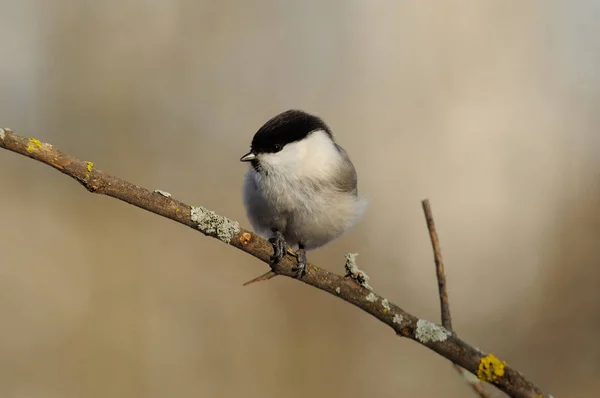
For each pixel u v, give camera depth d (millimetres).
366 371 10867
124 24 13336
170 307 10930
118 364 10062
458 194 14062
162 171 12945
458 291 12836
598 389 11023
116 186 4246
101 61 13172
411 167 14250
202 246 11602
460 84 15023
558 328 11922
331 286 4680
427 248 13211
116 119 13016
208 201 12758
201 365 10422
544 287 12461
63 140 12945
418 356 11055
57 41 13227
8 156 12758
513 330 12125
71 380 9750
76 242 11445
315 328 11102
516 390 4188
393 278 12727
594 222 12852
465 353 4312
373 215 13453
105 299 10719
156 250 11516
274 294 11289
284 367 10703
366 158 14328
